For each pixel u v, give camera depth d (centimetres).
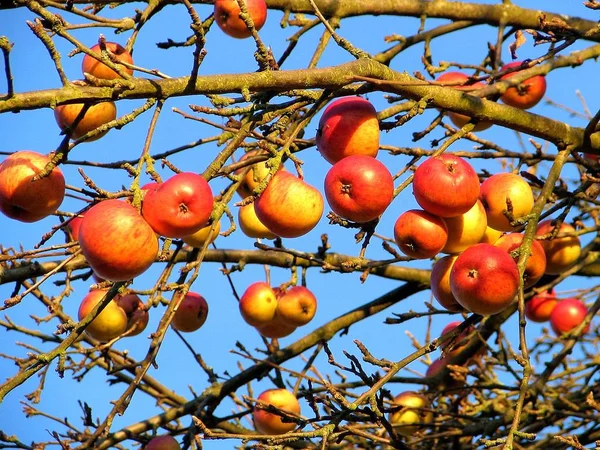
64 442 646
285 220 501
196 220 446
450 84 524
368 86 519
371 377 554
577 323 801
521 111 566
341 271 603
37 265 658
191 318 716
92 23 535
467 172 491
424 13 748
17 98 416
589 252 723
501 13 748
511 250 539
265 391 692
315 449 558
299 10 718
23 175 484
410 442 698
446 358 754
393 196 493
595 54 636
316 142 538
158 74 462
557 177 554
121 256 431
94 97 435
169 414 693
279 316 724
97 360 708
